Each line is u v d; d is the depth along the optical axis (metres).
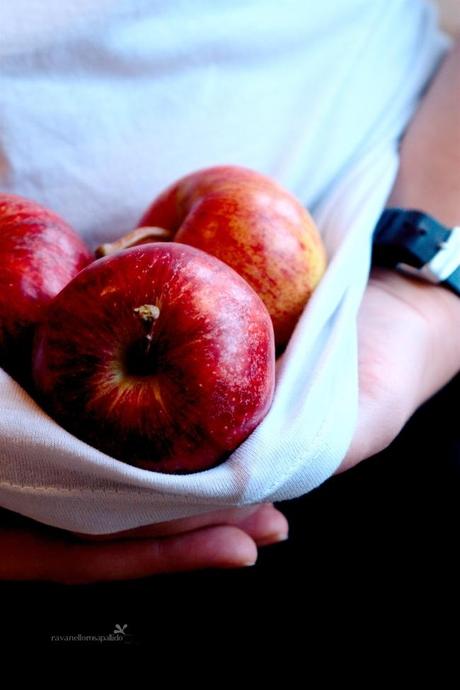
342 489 0.45
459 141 0.46
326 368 0.31
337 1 0.46
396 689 0.39
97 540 0.34
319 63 0.46
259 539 0.36
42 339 0.28
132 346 0.28
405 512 0.44
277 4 0.44
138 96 0.41
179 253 0.29
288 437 0.29
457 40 0.54
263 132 0.44
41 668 0.38
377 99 0.49
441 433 0.47
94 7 0.38
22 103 0.38
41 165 0.39
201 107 0.42
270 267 0.34
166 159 0.42
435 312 0.41
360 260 0.37
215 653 0.39
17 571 0.34
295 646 0.40
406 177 0.47
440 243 0.42
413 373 0.38
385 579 0.42
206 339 0.27
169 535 0.34
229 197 0.35
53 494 0.28
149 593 0.41
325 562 0.43
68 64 0.39
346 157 0.47
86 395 0.27
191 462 0.28
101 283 0.28
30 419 0.28
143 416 0.27
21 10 0.37
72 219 0.41
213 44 0.42
